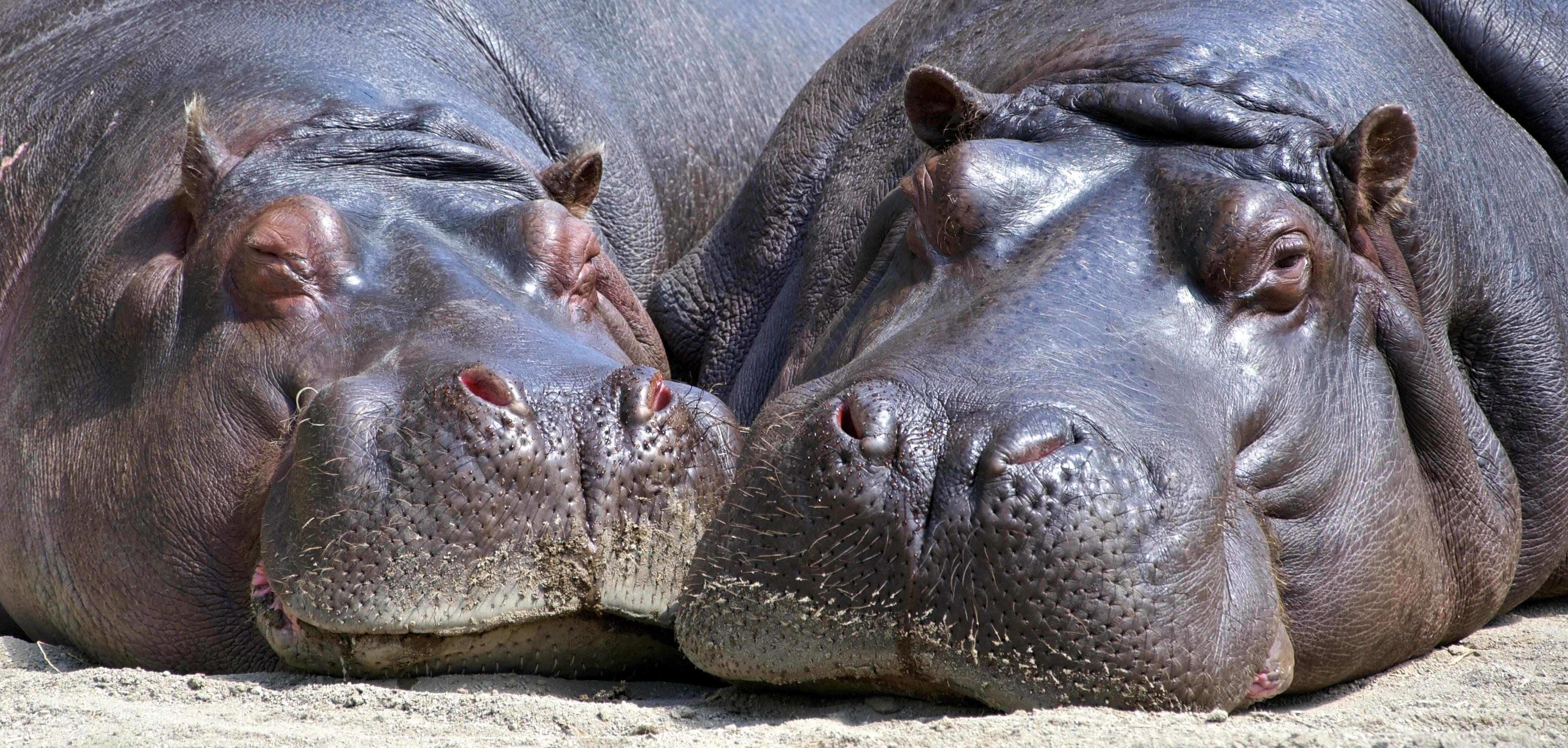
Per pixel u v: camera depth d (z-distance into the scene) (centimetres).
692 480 1739
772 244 2598
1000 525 1354
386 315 1908
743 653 1470
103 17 2692
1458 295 1934
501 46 3075
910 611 1373
